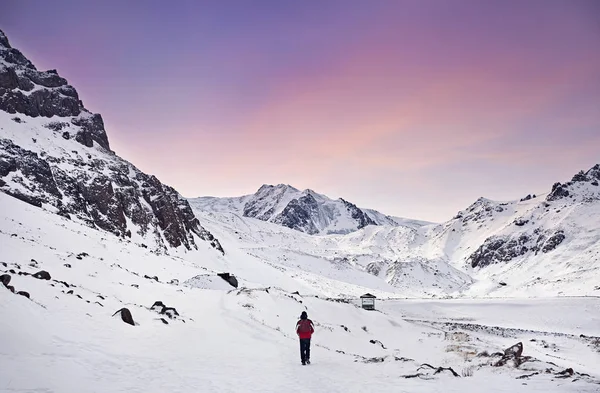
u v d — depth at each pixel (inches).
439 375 555.2
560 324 2546.8
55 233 2119.8
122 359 548.7
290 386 479.2
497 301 3292.3
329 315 1612.9
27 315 608.1
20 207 2300.7
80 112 5546.3
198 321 994.7
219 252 4859.7
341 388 474.3
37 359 468.4
